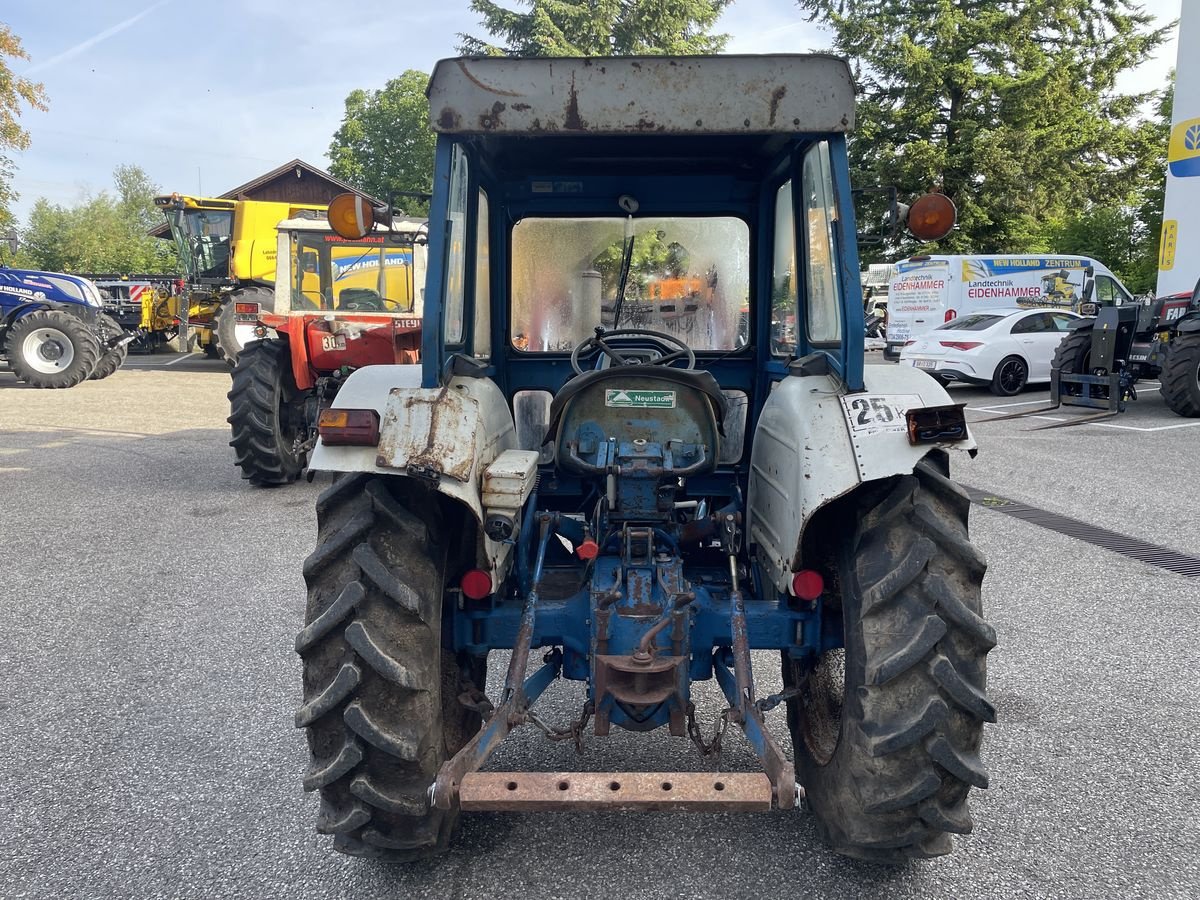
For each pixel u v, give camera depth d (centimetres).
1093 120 2964
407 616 240
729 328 391
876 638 235
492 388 290
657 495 284
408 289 955
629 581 265
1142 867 271
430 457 238
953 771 227
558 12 2869
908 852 246
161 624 484
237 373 802
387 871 270
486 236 363
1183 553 606
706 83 243
